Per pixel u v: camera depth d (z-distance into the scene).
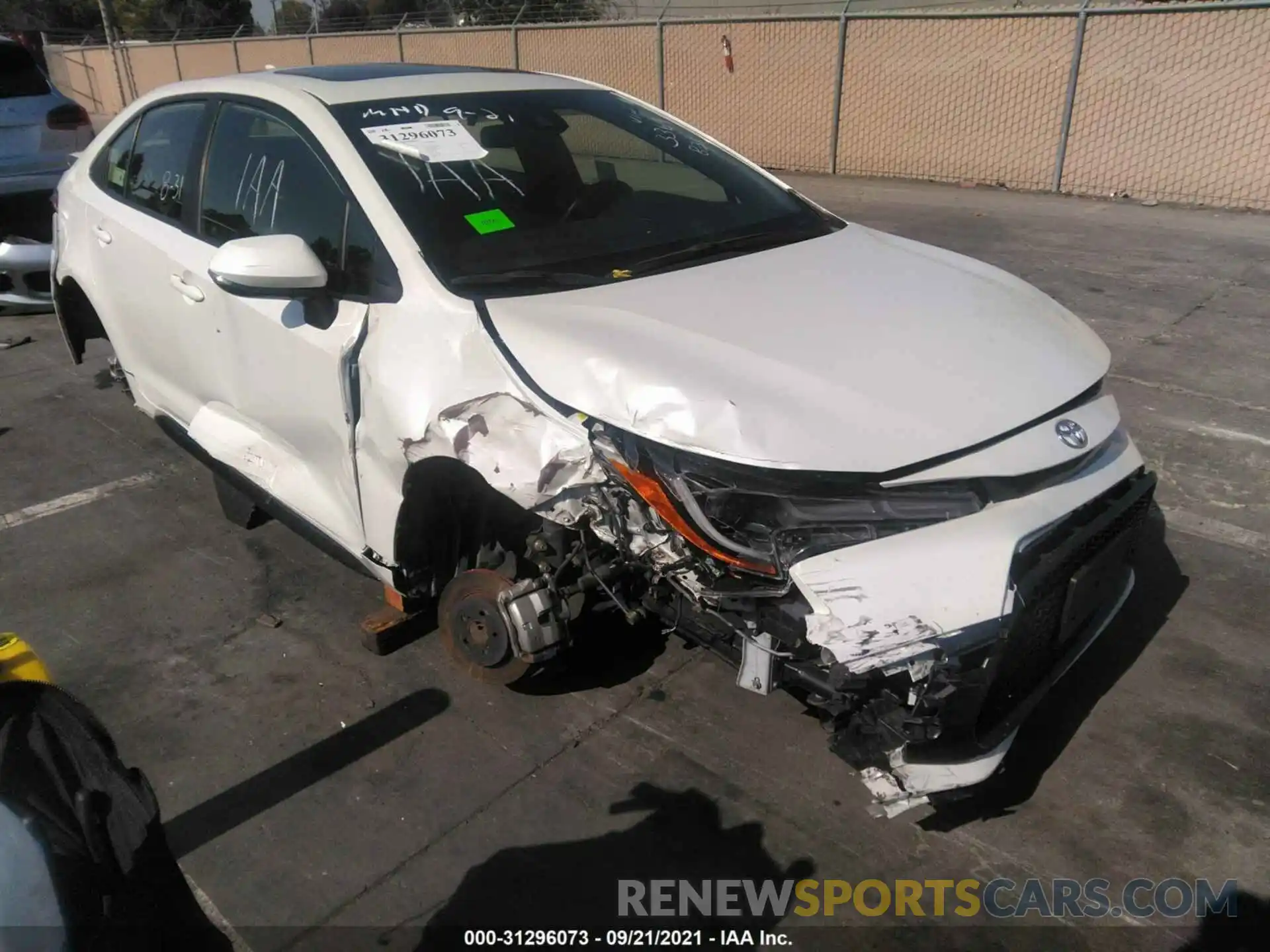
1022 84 11.62
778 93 13.84
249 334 3.29
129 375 4.45
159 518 4.34
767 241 3.33
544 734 3.01
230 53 22.31
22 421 5.40
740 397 2.33
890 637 2.11
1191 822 2.66
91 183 4.52
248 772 2.87
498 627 2.89
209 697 3.20
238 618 3.61
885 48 12.61
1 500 4.53
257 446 3.55
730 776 2.83
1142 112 10.88
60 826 1.40
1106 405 2.76
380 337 2.84
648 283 2.89
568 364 2.51
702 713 3.09
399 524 2.93
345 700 3.17
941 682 2.17
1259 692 3.14
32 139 7.34
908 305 2.84
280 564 3.96
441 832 2.65
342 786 2.82
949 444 2.31
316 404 3.09
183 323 3.68
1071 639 2.73
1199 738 2.95
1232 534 4.05
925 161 12.76
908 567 2.19
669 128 3.94
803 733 2.99
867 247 3.40
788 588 2.23
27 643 3.48
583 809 2.72
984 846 2.60
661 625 3.19
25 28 30.66
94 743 1.61
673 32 14.72
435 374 2.70
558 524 2.65
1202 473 4.55
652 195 3.48
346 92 3.38
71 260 4.57
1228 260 8.14
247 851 2.61
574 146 3.55
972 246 8.80
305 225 3.21
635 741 2.97
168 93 4.09
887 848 2.59
